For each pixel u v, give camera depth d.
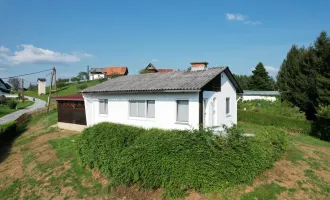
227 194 7.44
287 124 20.42
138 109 15.38
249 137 9.28
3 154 15.97
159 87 13.62
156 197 7.93
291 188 8.12
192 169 7.49
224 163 7.53
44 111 31.30
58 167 11.92
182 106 13.20
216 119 14.67
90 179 10.16
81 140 11.34
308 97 28.16
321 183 8.71
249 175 7.96
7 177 12.31
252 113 23.34
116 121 16.62
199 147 7.76
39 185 10.72
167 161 7.75
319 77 25.45
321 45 27.17
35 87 98.06
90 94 18.34
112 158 9.21
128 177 8.36
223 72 15.82
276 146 10.39
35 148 15.81
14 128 21.42
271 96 38.44
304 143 14.96
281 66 38.47
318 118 18.38
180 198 7.59
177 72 17.17
